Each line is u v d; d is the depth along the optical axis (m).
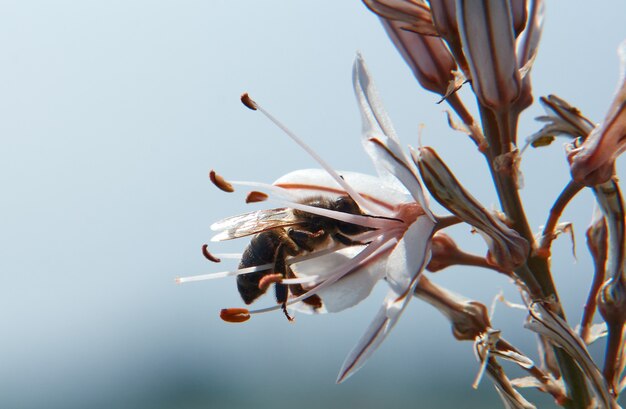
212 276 0.15
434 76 0.14
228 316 0.14
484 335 0.14
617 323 0.14
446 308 0.15
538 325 0.14
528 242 0.14
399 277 0.14
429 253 0.14
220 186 0.14
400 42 0.14
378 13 0.14
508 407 0.14
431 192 0.13
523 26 0.14
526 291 0.14
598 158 0.14
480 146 0.14
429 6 0.14
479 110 0.14
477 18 0.13
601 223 0.14
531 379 0.14
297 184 0.15
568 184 0.14
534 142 0.15
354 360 0.14
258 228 0.15
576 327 0.15
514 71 0.13
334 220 0.15
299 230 0.15
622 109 0.13
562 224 0.14
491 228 0.13
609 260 0.14
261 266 0.15
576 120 0.15
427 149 0.13
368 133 0.14
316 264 0.15
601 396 0.14
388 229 0.14
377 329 0.14
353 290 0.14
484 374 0.14
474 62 0.13
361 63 0.14
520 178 0.14
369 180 0.14
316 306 0.15
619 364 0.14
